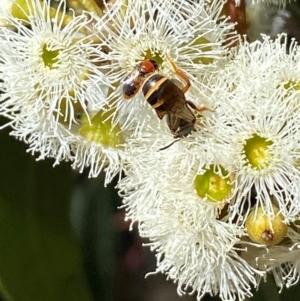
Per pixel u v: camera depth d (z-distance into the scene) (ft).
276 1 0.59
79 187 0.80
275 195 0.49
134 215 0.54
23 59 0.52
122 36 0.51
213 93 0.51
